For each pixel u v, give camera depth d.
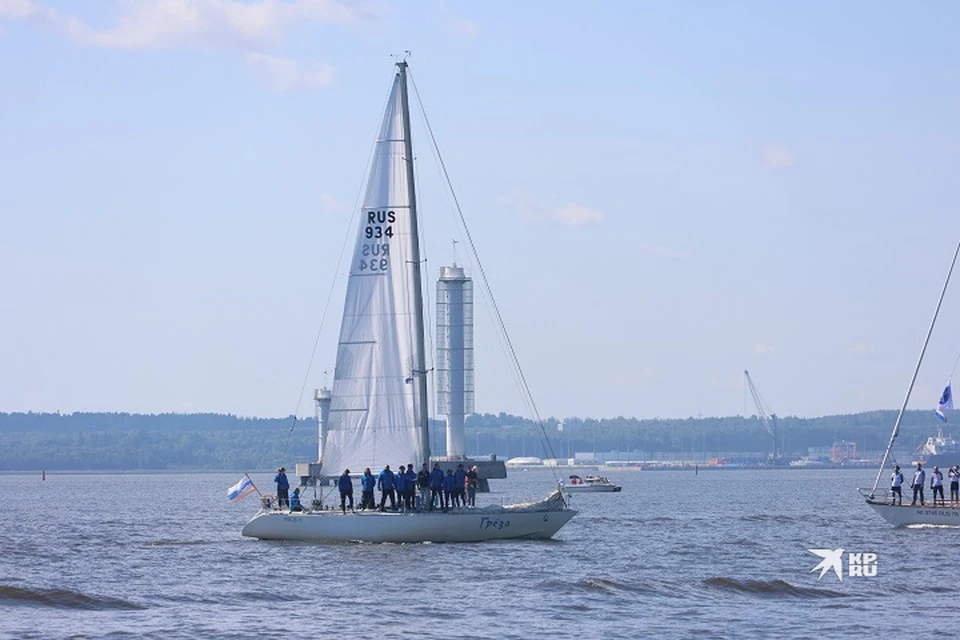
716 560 84.19
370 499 86.94
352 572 74.06
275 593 66.75
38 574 76.81
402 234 89.12
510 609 61.81
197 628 56.84
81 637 54.62
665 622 58.66
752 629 57.16
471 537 86.94
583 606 62.62
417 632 56.03
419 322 89.12
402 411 88.81
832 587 70.12
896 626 58.06
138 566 80.44
